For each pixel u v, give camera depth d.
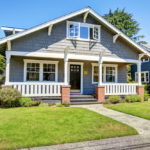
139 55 10.79
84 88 10.73
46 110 6.48
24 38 8.38
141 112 6.32
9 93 7.09
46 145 3.05
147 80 18.62
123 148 3.21
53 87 9.02
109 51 10.19
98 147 3.15
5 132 3.67
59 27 9.19
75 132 3.76
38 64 9.80
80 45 9.55
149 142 3.47
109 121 4.81
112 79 11.62
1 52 9.93
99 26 10.14
